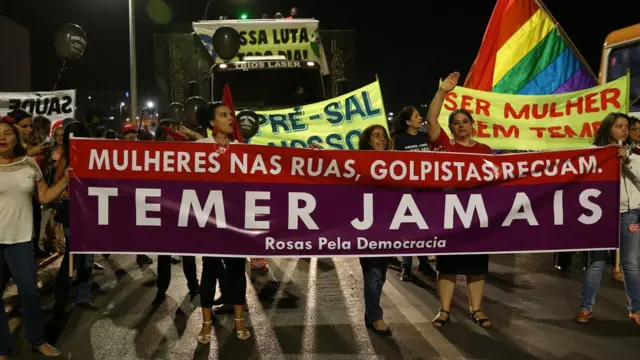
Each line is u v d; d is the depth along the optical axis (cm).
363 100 730
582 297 519
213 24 1140
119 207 454
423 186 467
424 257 703
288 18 1204
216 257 482
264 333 500
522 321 523
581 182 474
